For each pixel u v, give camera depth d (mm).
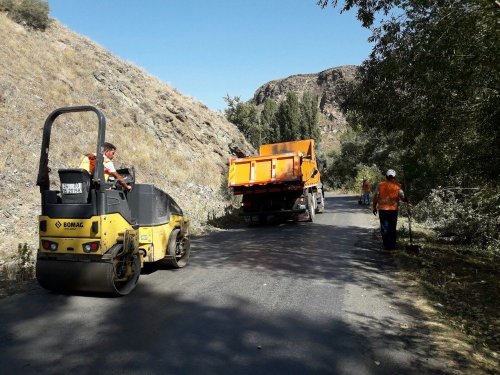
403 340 4406
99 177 5410
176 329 4594
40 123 15859
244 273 7223
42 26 23406
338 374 3619
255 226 14633
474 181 9531
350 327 4723
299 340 4328
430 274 7441
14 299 5652
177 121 25438
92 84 21438
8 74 16891
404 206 16469
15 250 8742
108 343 4203
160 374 3578
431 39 7430
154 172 18641
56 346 4129
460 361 3957
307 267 7707
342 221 15531
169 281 6688
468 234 10953
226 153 28141
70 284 5582
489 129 7348
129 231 5859
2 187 11680
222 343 4227
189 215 14422
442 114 8562
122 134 19531
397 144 12055
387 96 9594
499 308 5789
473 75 7324
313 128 65312
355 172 44500
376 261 8359
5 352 3984
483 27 6754
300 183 14312
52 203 5656
